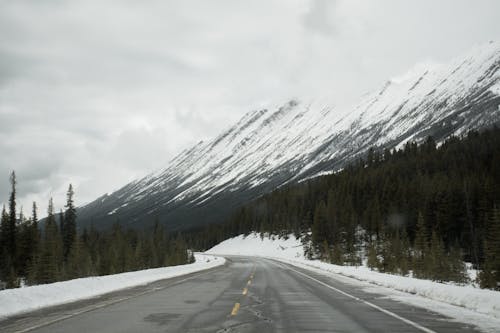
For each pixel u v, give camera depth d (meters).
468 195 84.38
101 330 9.73
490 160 109.75
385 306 13.83
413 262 57.12
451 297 14.71
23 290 14.06
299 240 121.06
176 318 11.45
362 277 27.97
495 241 48.81
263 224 143.38
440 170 117.75
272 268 44.78
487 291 13.84
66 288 16.69
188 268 40.78
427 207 88.50
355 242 97.75
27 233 67.62
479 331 9.43
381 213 98.69
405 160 137.88
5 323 10.75
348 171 142.75
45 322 10.88
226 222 181.88
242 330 9.64
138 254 79.88
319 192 130.00
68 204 83.94
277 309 13.19
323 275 32.09
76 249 68.50
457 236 84.81
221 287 21.62
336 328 9.86
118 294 18.20
